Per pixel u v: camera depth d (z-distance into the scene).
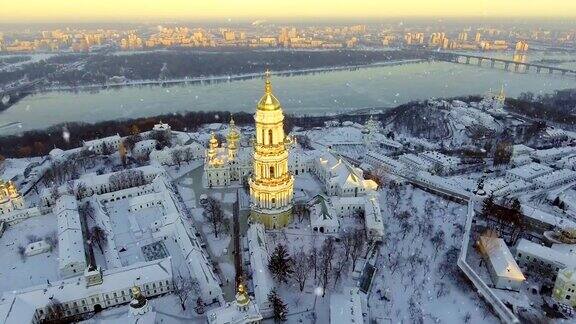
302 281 175.00
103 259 191.75
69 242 192.75
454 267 185.12
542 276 179.50
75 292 159.12
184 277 173.00
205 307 161.38
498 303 158.12
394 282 177.25
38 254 198.62
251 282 176.38
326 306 164.62
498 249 183.50
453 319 158.25
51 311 153.50
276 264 174.38
